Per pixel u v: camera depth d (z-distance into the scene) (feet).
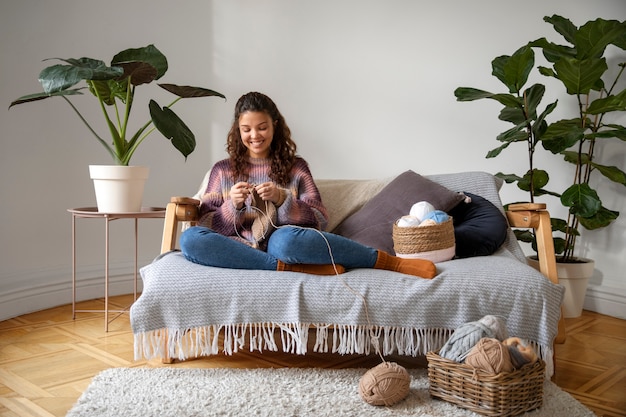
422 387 6.12
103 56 10.48
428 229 6.88
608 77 9.79
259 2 11.34
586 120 9.25
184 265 6.53
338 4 11.19
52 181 9.98
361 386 5.68
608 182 9.81
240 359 7.13
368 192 8.56
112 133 8.95
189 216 7.55
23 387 6.27
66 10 9.99
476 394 5.42
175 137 8.48
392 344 6.22
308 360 7.13
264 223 7.27
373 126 11.21
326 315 6.16
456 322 6.18
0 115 9.27
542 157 10.37
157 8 10.89
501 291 6.20
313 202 7.75
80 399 5.68
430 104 10.94
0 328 8.60
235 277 6.27
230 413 5.38
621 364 7.23
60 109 10.02
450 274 6.31
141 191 9.07
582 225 9.98
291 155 8.04
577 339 8.34
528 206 7.20
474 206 7.83
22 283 9.50
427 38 10.89
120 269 10.89
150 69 8.47
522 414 5.44
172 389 5.94
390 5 11.02
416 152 11.05
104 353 7.42
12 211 9.46
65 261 10.22
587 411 5.57
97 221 10.61
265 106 7.75
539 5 10.21
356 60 11.20
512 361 5.45
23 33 9.52
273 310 6.17
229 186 7.88
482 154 10.72
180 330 6.21
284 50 11.37
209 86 11.38
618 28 8.39
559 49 8.77
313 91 11.35
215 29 11.34
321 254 6.42
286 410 5.45
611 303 9.73
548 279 6.43
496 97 8.98
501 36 10.48
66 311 9.61
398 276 6.34
